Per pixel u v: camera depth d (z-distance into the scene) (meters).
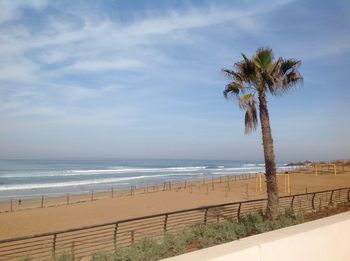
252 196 38.22
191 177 85.81
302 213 14.97
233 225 12.51
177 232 12.55
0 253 14.89
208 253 2.49
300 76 15.30
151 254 9.31
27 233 21.98
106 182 71.44
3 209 33.97
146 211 29.45
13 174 93.56
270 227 12.18
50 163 173.12
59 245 12.91
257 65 14.81
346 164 87.88
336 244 3.52
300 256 3.09
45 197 45.31
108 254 10.12
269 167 14.83
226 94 16.20
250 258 2.65
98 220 25.84
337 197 23.80
